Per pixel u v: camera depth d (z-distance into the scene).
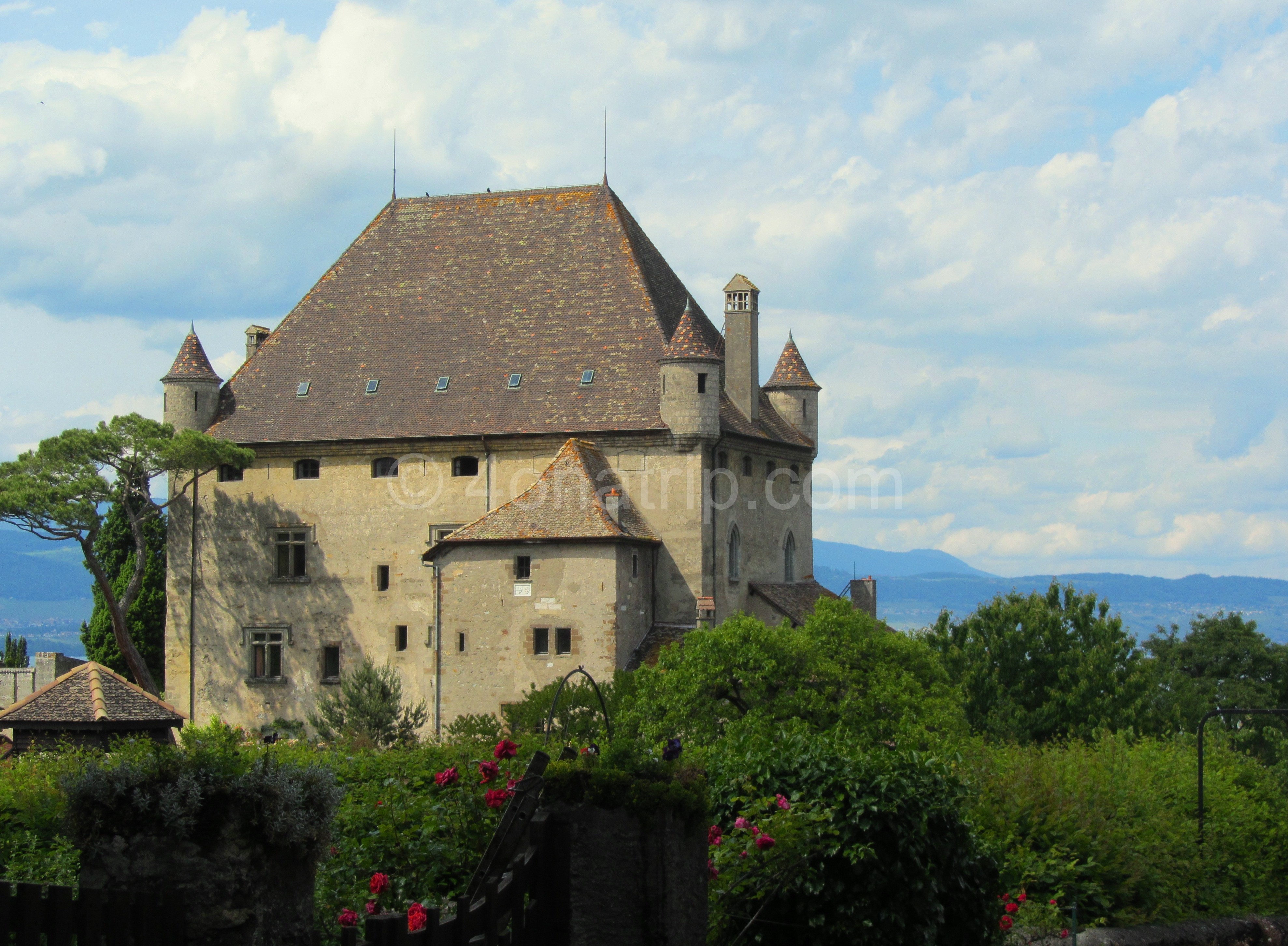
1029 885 26.20
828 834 18.42
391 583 69.50
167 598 72.81
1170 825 30.38
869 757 19.91
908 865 18.73
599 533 61.62
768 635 47.75
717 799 19.70
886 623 53.75
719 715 47.28
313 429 71.12
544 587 62.19
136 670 73.38
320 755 25.91
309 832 11.68
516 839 13.63
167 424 71.81
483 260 75.25
